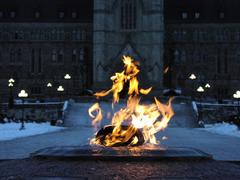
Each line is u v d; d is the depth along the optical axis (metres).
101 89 115.44
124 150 20.16
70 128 70.31
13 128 61.78
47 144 39.09
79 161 19.06
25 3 139.12
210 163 19.50
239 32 135.88
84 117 82.44
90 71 135.50
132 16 117.88
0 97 135.38
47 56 136.50
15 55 136.88
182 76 135.50
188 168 18.08
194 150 21.03
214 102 102.38
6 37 136.88
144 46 117.62
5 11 138.00
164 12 138.38
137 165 18.31
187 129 69.75
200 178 16.66
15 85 135.62
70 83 135.62
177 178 16.48
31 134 52.81
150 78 115.88
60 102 98.38
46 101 110.50
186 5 139.25
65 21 136.88
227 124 75.25
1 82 135.88
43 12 138.12
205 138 48.56
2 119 76.75
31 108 91.56
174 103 93.06
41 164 18.78
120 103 89.88
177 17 137.75
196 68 135.62
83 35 137.00
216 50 136.00
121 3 117.75
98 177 16.48
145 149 20.36
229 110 88.81
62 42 136.75
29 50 136.62
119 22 117.75
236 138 48.81
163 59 128.75
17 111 92.00
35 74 136.00
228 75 135.25
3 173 17.67
